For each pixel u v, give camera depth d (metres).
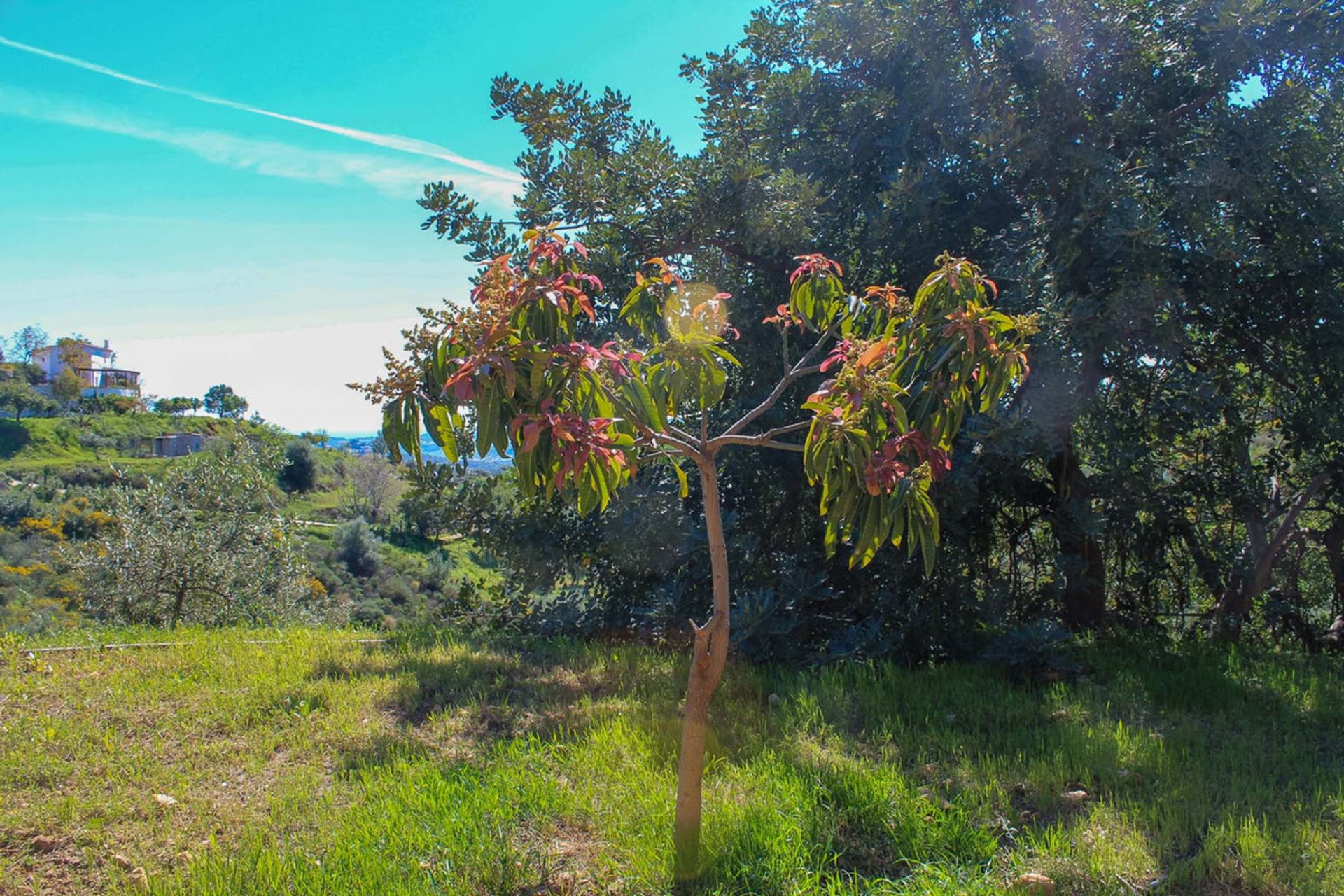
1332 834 3.73
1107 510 7.52
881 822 3.77
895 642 6.65
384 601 24.70
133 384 82.81
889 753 4.59
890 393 2.96
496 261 2.79
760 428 7.20
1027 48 7.04
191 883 3.23
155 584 12.35
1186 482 7.71
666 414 3.51
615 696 5.73
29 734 4.73
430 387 2.77
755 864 3.37
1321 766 4.55
